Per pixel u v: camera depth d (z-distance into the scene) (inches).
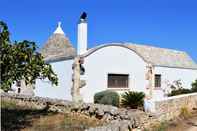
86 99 887.1
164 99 683.4
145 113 619.2
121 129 479.5
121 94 887.7
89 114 682.8
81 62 887.1
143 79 997.2
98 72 917.8
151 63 1068.5
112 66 945.5
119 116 621.0
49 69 525.0
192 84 1258.6
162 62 1242.6
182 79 1259.8
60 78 940.0
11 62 471.5
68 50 1160.8
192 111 808.9
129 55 981.8
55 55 1095.6
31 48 490.6
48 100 788.0
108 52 940.0
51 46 1213.7
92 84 903.1
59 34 1254.9
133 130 561.6
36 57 502.9
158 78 1153.4
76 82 882.1
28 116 684.7
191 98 828.6
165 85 1170.6
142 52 1280.8
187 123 665.0
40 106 807.7
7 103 864.9
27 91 1001.5
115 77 951.6
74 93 880.3
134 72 985.5
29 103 849.5
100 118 658.8
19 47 478.0
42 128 552.1
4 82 467.2
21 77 489.7
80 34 929.5
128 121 541.3
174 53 1446.9
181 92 1113.4
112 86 942.4
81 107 703.7
